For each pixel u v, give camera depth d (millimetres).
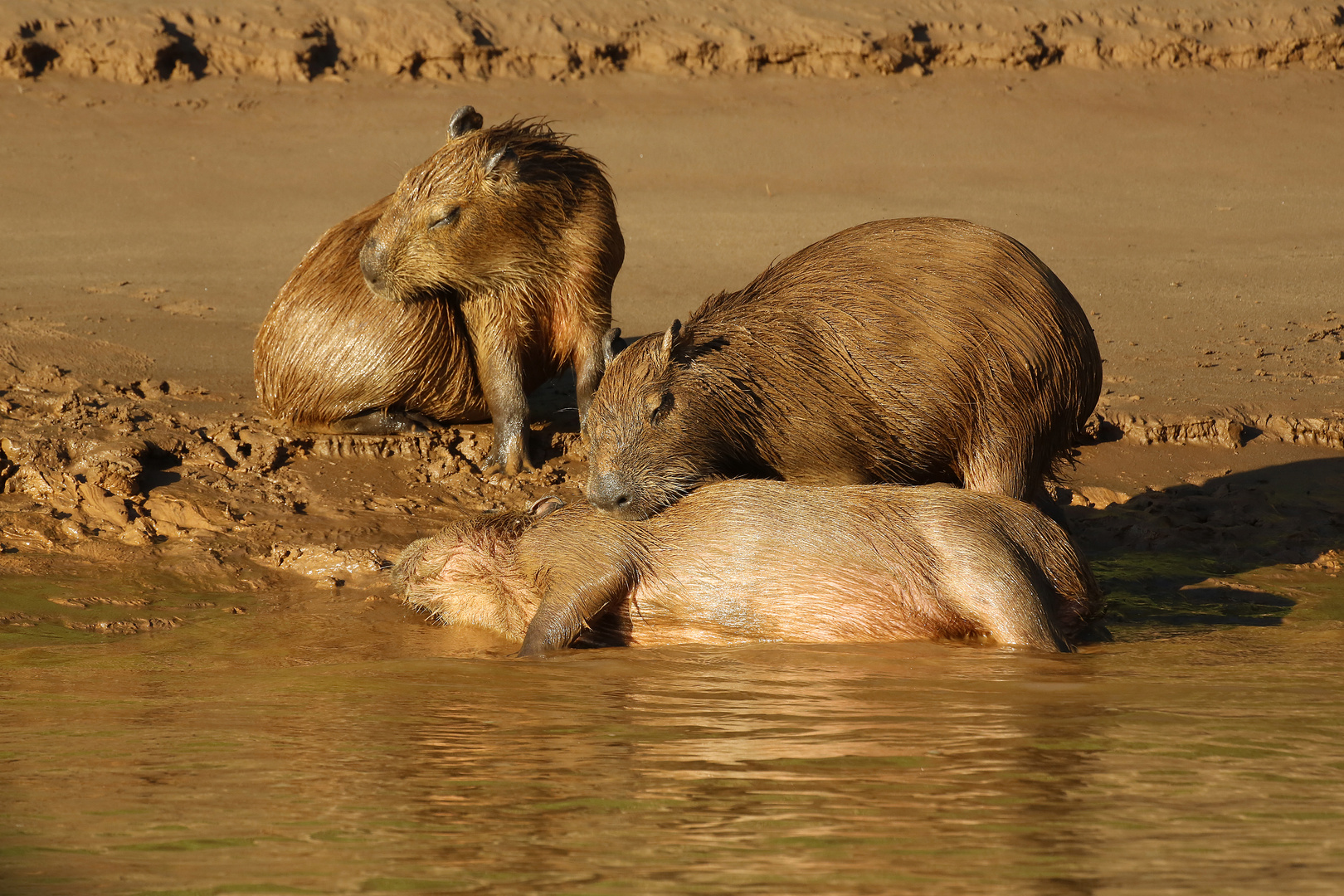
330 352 26531
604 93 63312
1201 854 10281
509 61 63938
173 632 19953
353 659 18609
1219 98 68312
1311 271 44906
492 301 25500
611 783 12250
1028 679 16781
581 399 26000
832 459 20812
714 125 60688
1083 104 66375
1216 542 25281
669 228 48156
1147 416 30391
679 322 20219
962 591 18750
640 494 19734
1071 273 44281
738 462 20594
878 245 21344
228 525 24016
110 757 13164
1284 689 16203
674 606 19656
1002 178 56750
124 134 55281
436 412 27594
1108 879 9719
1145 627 20453
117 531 23625
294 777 12484
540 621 19562
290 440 26703
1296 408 31312
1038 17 70625
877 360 20594
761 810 11422
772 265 22266
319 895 9484
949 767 12727
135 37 59781
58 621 20188
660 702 15625
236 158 53938
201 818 11250
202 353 32188
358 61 62781
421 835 10781
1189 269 45062
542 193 24750
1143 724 14375
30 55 58625
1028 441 21094
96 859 10242
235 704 15633
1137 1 73500
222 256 43031
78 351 31141
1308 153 61875
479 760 13062
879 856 10250
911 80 67375
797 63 67125
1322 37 72000
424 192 24281
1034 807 11453
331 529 24062
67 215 47062
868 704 15469
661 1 68312
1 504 23969
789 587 19250
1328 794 11852
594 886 9633
